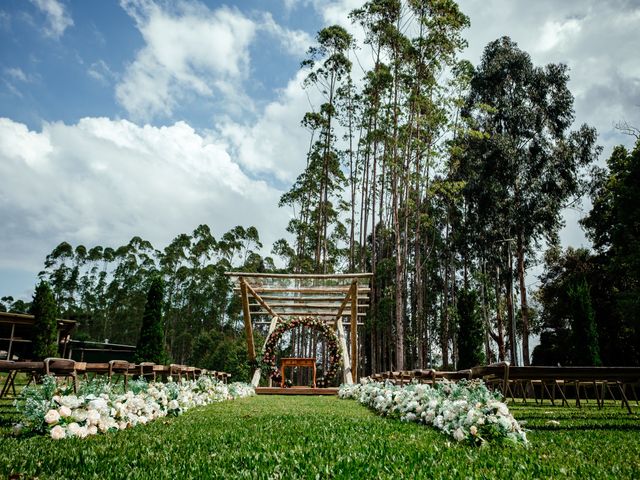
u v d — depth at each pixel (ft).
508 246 85.71
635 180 64.69
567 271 85.71
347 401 30.17
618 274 73.92
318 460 7.99
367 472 7.06
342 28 90.22
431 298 105.81
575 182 82.74
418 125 75.46
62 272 185.98
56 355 56.54
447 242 99.19
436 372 20.04
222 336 125.80
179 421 15.23
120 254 190.70
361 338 90.74
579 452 9.11
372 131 87.56
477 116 88.99
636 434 12.28
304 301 52.95
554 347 77.82
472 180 86.94
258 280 47.73
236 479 6.72
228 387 34.37
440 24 71.46
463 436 9.98
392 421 15.20
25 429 10.82
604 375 15.51
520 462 7.85
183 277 171.12
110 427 12.05
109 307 188.24
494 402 10.40
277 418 16.29
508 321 93.61
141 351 58.44
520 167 83.66
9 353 59.88
